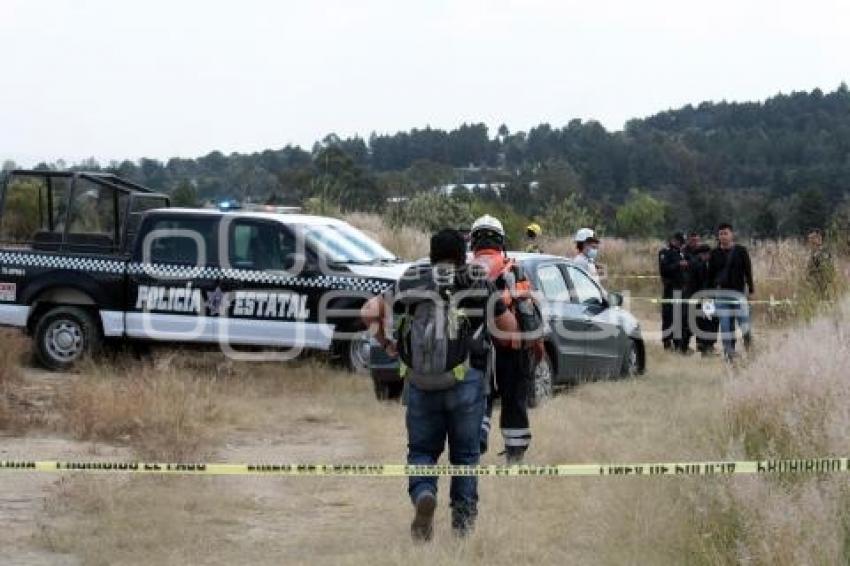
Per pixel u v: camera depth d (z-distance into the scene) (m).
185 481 20.23
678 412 25.97
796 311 36.69
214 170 189.75
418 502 16.08
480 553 16.08
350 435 25.61
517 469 15.60
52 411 26.33
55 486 19.53
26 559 15.82
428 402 16.45
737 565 14.53
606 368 33.38
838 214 40.53
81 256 33.38
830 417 17.58
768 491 15.30
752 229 108.56
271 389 30.25
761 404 20.64
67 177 35.12
